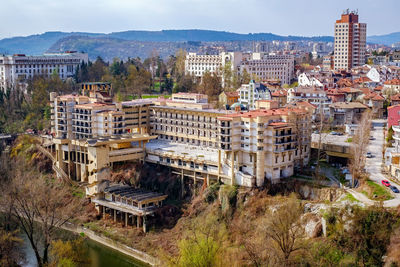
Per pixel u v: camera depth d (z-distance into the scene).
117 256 182.38
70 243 167.50
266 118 188.12
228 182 199.00
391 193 159.62
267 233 146.25
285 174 194.50
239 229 173.38
